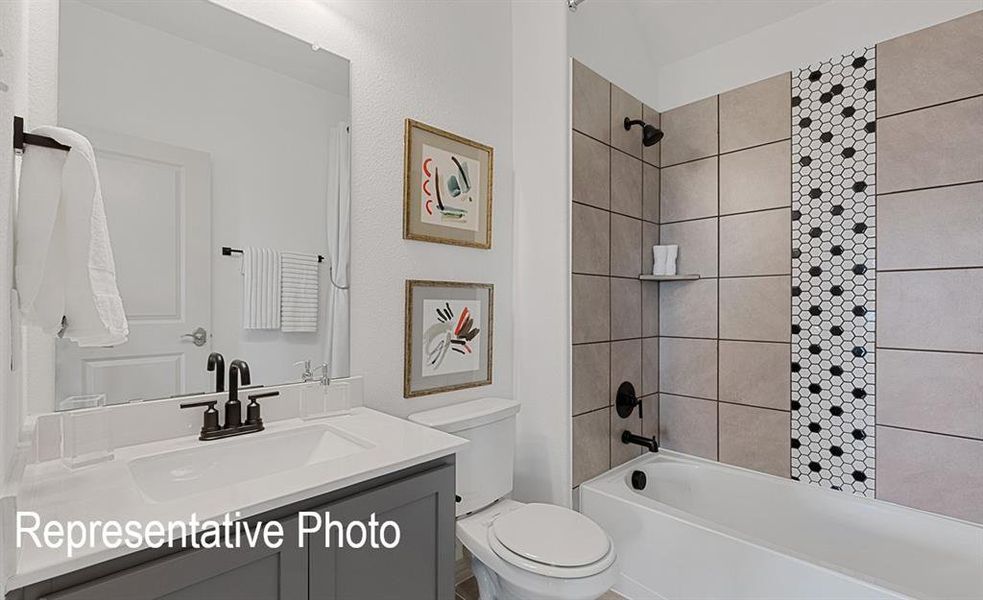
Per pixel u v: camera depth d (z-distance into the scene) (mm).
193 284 1247
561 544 1366
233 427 1199
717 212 2311
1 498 671
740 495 2152
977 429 1632
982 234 1628
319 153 1501
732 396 2254
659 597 1764
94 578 656
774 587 1479
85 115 1091
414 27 1771
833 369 1958
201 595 745
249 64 1358
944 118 1704
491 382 2055
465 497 1598
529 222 2113
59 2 1061
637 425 2369
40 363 1028
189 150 1247
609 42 2244
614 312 2232
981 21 1637
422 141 1779
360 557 953
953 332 1682
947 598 1607
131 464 983
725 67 2297
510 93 2170
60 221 753
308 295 1470
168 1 1219
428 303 1794
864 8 1892
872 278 1860
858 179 1897
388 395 1664
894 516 1769
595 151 2139
